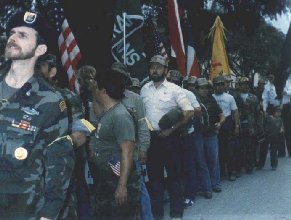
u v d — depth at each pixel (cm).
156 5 1673
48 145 257
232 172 1003
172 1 976
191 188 772
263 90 1299
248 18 1994
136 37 793
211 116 878
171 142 643
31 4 1462
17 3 1442
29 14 263
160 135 639
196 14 1834
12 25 263
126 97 523
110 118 412
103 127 414
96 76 422
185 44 1219
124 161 409
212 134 880
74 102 332
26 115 254
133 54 789
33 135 254
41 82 262
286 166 1195
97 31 1412
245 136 1068
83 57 1405
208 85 878
